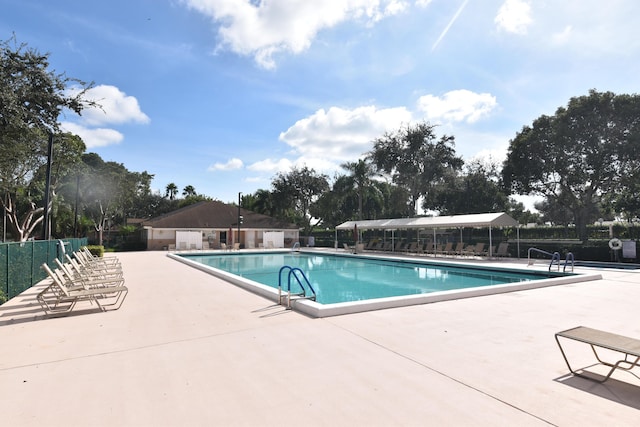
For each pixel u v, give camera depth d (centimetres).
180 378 386
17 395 346
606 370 401
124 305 780
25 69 1101
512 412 308
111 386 367
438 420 295
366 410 313
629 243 1706
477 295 888
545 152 2683
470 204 3991
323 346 492
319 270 1889
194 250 3369
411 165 3584
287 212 5028
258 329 581
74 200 3834
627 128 2322
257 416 304
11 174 2050
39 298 709
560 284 1084
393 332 561
